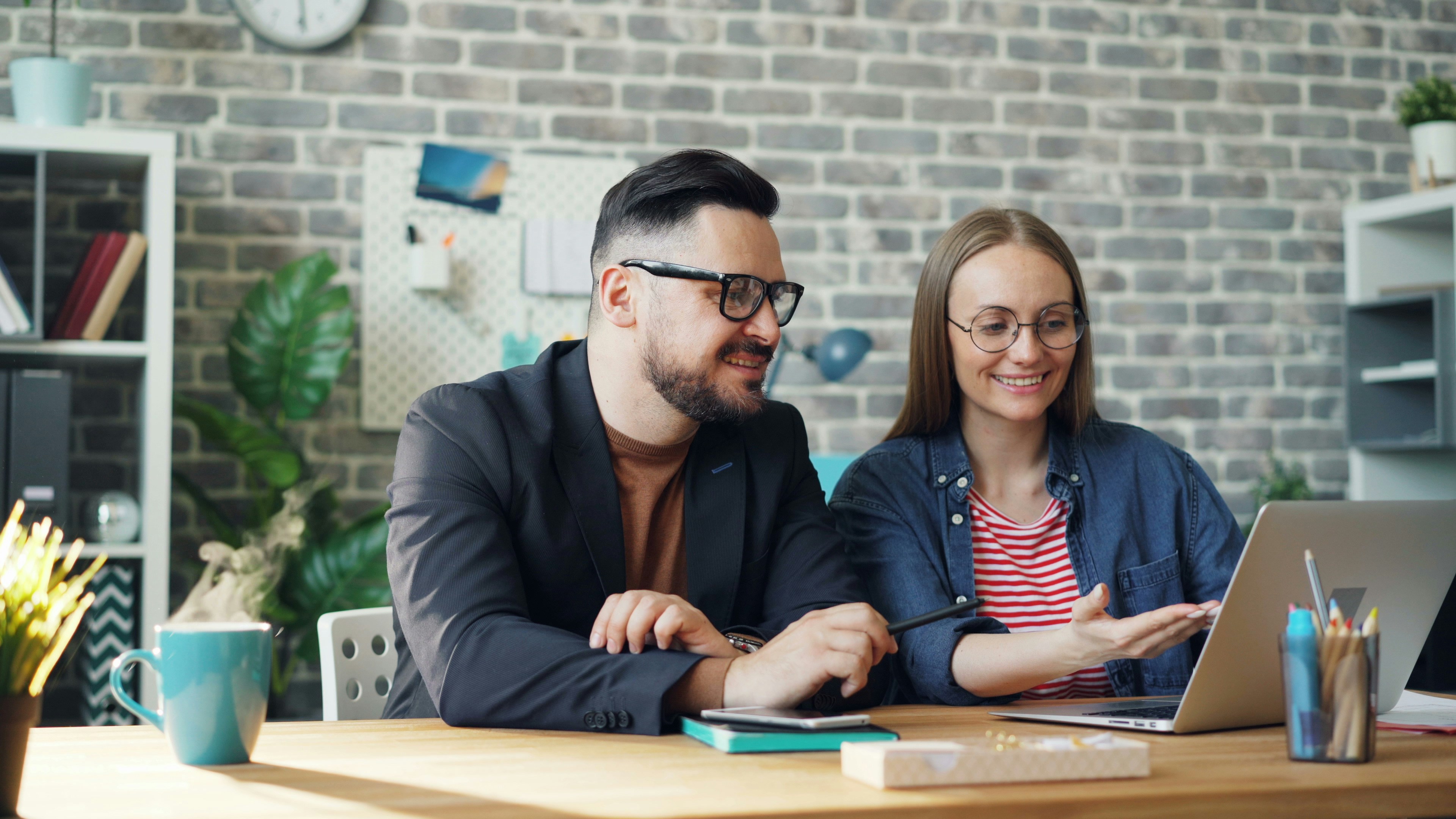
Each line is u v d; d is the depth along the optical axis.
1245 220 3.68
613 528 1.37
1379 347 3.53
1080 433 1.69
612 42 3.35
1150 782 0.80
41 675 0.74
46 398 2.57
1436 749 0.95
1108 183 3.61
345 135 3.19
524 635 1.09
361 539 2.94
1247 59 3.70
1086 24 3.62
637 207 1.30
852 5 3.48
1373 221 3.56
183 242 3.09
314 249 3.16
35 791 0.78
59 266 3.02
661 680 1.02
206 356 3.09
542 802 0.74
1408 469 3.55
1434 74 3.80
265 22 3.12
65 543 2.60
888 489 1.64
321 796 0.76
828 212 3.45
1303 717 0.89
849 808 0.72
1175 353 3.62
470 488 1.27
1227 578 1.63
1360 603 1.10
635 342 1.33
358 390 3.18
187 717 0.86
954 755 0.78
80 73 2.76
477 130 3.26
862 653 1.02
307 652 2.85
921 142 3.50
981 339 1.57
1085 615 1.22
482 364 3.24
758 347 1.29
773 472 1.47
